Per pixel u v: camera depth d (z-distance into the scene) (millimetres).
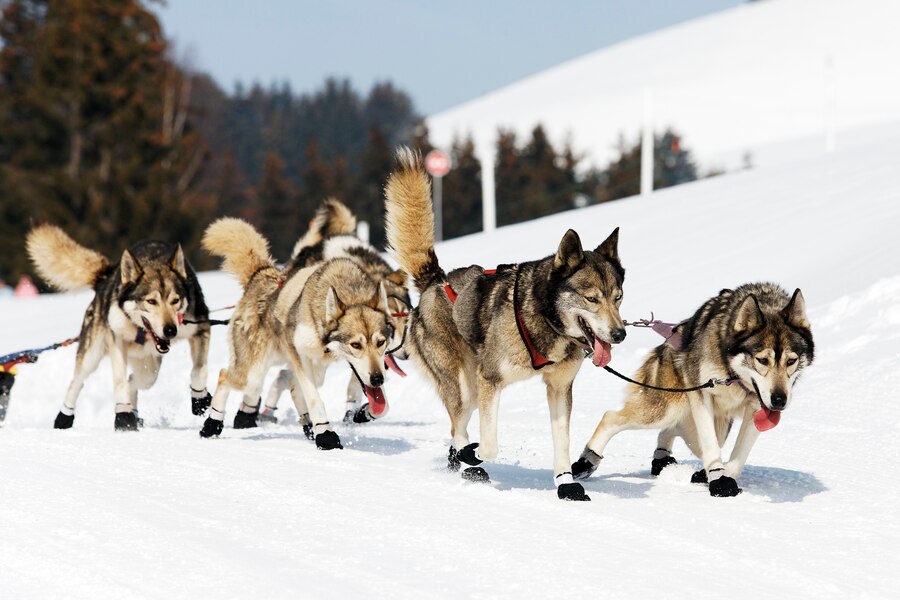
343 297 15906
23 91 93625
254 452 14992
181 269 18609
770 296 12914
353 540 10109
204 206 88500
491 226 52625
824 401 17000
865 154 40250
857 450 14492
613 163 115125
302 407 17719
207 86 182875
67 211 83688
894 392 16703
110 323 18016
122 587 8680
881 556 9781
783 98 172375
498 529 10547
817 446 14867
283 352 17594
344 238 19984
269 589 8633
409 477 13156
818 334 20672
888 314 20250
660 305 25141
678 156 115125
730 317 12531
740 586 8891
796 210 31828
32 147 88625
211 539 10039
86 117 87938
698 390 12797
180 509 11188
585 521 10945
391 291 18938
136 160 85688
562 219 41656
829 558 9703
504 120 198375
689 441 13711
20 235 84250
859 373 17891
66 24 86688
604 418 13531
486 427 13289
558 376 12844
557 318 12547
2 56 94875
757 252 27953
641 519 11109
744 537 10422
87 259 19750
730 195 37594
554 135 175750
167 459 14047
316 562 9383
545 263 12781
